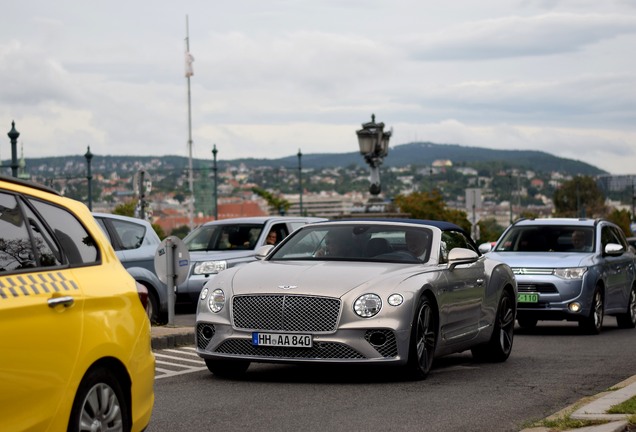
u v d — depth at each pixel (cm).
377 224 1445
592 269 2166
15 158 3319
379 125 4609
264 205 15962
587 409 1034
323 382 1298
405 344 1264
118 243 2162
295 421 1023
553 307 2128
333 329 1246
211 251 2577
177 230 12012
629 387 1170
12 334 665
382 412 1079
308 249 1414
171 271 1933
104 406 756
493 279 1566
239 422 1016
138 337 799
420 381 1315
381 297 1262
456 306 1420
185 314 2583
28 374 677
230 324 1275
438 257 1408
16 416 667
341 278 1280
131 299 799
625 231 17175
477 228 4509
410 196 9081
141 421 803
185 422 1016
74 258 760
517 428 993
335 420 1030
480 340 1516
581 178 19600
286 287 1263
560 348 1816
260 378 1334
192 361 1523
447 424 1012
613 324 2597
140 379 799
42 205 754
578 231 2291
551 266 2139
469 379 1351
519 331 2242
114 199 12150
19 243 712
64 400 711
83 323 734
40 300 696
